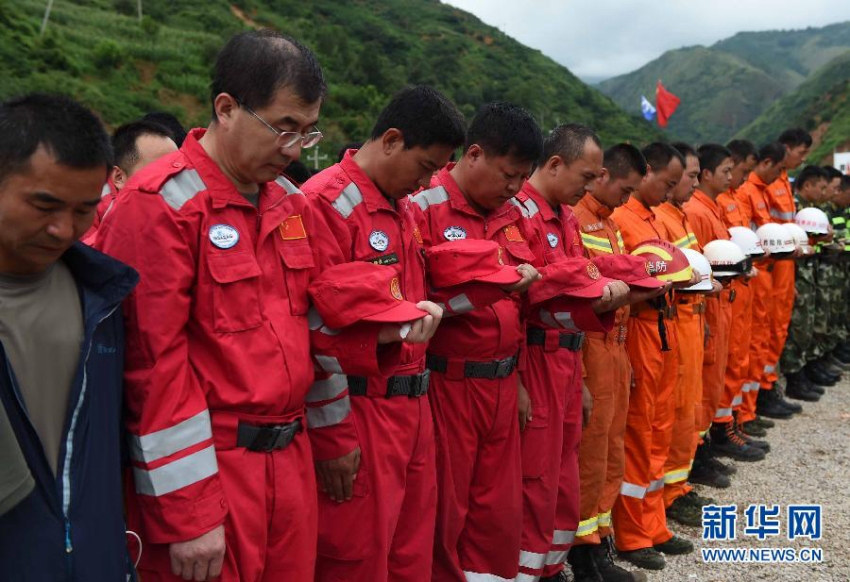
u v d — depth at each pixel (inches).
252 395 73.4
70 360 63.9
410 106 93.2
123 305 70.0
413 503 100.7
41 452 59.3
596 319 115.6
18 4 1699.1
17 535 58.2
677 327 161.8
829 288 290.8
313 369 82.4
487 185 111.8
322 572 96.4
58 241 59.0
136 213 70.9
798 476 205.5
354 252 94.8
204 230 72.8
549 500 126.1
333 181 95.7
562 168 128.8
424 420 101.3
